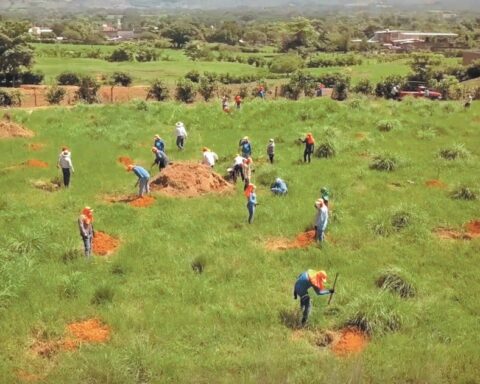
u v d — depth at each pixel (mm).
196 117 38062
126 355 11695
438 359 11914
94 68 88812
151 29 193500
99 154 28719
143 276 15828
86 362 11617
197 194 22766
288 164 27156
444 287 15445
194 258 16750
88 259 16500
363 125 35781
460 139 32406
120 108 41062
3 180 23922
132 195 22781
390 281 15148
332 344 12930
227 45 144125
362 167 26547
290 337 13109
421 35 153250
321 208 17750
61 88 56281
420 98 51031
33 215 19844
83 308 13883
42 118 37375
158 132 34156
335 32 156875
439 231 19453
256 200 21953
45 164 26781
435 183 24297
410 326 13297
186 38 145500
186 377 11234
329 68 92000
